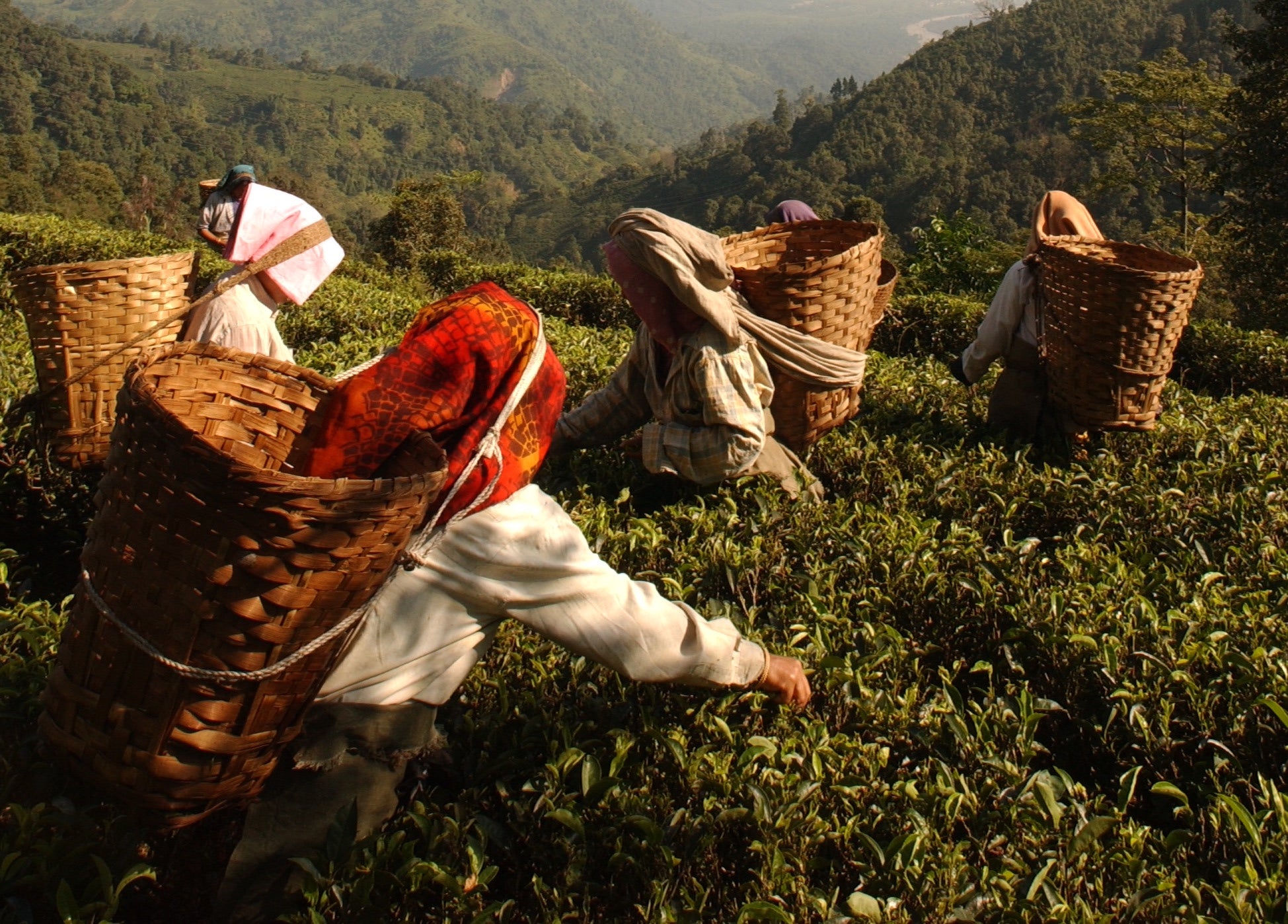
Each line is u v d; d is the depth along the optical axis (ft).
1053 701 11.75
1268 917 8.20
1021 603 13.10
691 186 651.25
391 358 8.10
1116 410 18.61
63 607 12.25
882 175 498.69
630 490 16.60
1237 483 18.56
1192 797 10.91
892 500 16.97
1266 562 14.76
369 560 7.39
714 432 14.75
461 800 9.36
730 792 9.33
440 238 137.80
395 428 7.97
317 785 8.29
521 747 9.93
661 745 9.88
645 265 14.03
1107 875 9.02
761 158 613.52
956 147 491.31
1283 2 87.04
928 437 20.10
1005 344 19.76
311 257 13.01
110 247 47.96
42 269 13.28
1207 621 12.59
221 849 9.46
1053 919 8.09
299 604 7.23
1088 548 15.11
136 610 7.21
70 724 7.59
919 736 10.58
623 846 8.74
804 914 8.21
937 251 58.95
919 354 38.75
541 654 11.27
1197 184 129.39
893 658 11.91
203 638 7.16
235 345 12.65
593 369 21.85
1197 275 17.93
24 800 9.22
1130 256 19.60
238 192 15.05
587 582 8.72
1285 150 88.69
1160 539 16.02
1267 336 35.68
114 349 13.69
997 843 9.30
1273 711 10.67
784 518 15.34
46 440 13.97
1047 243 18.85
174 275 14.20
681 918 7.96
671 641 9.10
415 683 8.43
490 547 8.35
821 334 15.99
